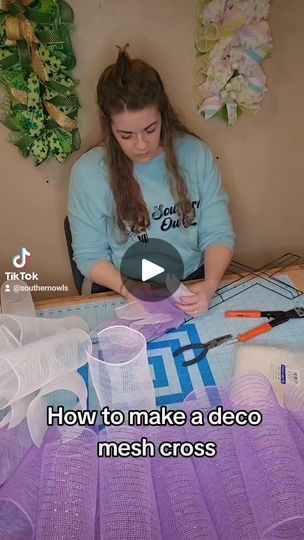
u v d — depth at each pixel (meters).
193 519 0.58
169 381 0.85
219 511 0.61
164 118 1.11
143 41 1.24
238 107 1.35
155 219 1.24
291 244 1.77
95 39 1.22
